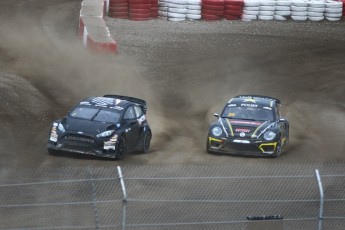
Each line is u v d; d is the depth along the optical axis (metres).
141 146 61.53
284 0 120.12
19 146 59.44
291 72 93.06
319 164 56.88
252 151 59.66
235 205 44.31
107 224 40.44
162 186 47.75
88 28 97.88
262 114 63.16
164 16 117.12
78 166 53.53
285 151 63.84
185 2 116.38
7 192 44.88
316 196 46.50
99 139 56.47
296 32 112.00
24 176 48.50
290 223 41.97
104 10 114.38
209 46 101.12
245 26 114.19
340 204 45.34
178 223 38.38
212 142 60.59
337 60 98.75
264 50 100.50
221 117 63.31
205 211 43.06
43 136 63.84
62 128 57.31
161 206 43.69
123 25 110.62
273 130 60.50
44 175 49.00
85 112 59.59
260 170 53.69
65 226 39.59
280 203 45.03
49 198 44.09
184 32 108.19
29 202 43.12
